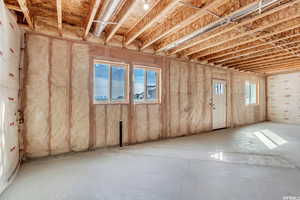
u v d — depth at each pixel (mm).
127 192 1955
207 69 5656
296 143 4141
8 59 2270
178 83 4914
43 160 2943
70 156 3164
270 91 8023
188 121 5129
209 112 5684
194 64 5293
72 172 2473
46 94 3088
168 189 2025
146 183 2164
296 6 2492
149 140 4367
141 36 3920
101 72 3877
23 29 2885
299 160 2986
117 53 3863
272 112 7969
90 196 1870
